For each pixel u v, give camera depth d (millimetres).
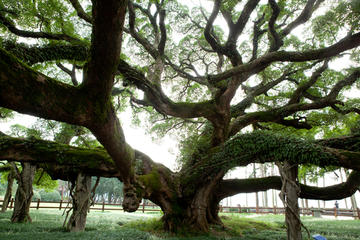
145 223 11609
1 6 8359
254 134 8539
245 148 8539
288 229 7059
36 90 3400
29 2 8898
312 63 12797
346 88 12766
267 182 10398
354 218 20438
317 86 13547
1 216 14117
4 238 6691
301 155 7230
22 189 11453
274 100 14523
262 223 13258
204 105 9617
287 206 7156
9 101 3254
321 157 6930
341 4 7395
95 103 4129
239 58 9164
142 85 9289
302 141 7496
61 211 21172
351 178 9250
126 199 7754
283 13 11609
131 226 11023
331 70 13352
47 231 8672
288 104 12789
